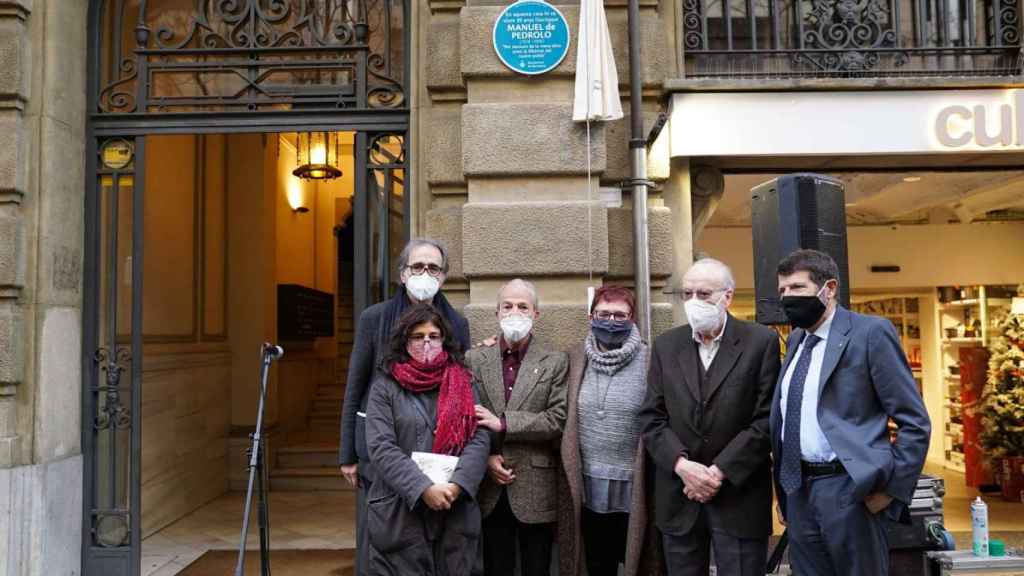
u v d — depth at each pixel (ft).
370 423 10.16
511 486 11.06
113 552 15.24
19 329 14.34
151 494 20.03
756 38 15.72
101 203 16.07
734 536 9.97
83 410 15.60
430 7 14.85
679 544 10.37
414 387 10.21
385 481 9.84
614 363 11.21
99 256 15.98
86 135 15.83
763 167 15.76
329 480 25.49
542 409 11.14
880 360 9.14
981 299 24.31
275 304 27.86
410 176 15.15
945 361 26.32
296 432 29.84
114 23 16.14
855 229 23.79
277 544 18.99
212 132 15.65
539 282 14.11
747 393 10.21
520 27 14.33
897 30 15.51
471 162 14.11
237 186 26.89
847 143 14.42
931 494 11.04
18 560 13.88
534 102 14.32
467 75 14.29
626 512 11.09
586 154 14.08
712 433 10.20
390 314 11.65
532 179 14.25
